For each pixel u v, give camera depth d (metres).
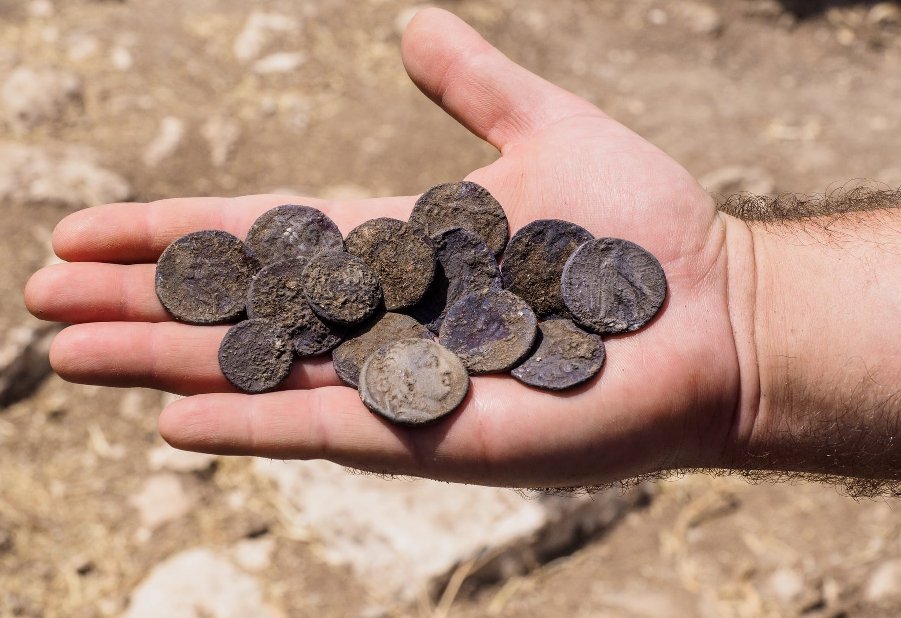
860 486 0.43
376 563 0.49
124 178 0.60
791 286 0.41
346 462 0.40
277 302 0.41
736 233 0.42
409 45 0.46
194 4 0.72
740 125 0.69
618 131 0.44
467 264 0.42
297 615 0.47
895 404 0.40
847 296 0.40
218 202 0.43
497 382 0.40
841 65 0.76
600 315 0.41
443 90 0.46
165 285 0.41
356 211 0.44
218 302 0.41
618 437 0.40
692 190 0.43
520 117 0.45
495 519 0.50
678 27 0.77
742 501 0.52
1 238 0.55
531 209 0.44
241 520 0.49
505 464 0.39
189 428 0.38
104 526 0.49
